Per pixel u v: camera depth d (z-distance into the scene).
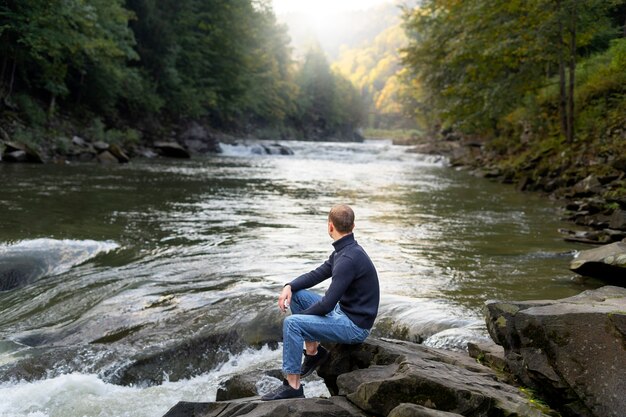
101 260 7.90
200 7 47.59
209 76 48.53
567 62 19.98
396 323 5.33
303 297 3.81
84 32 27.14
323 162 31.83
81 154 25.25
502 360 3.75
